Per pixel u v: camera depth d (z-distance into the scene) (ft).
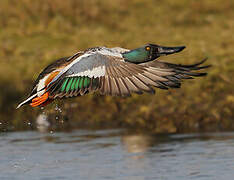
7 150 38.04
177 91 47.52
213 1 81.92
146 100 47.44
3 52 61.93
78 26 72.64
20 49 62.59
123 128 45.68
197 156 34.91
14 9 74.33
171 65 14.44
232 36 63.46
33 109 47.44
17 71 54.85
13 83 51.80
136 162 33.94
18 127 46.62
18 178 31.19
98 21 74.84
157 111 46.42
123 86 14.25
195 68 14.44
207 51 55.36
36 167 33.53
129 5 81.41
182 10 79.66
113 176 31.04
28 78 52.70
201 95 47.21
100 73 14.58
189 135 42.32
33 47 63.57
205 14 78.48
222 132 42.83
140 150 37.29
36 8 74.38
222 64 52.24
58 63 16.65
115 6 79.15
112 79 14.42
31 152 37.37
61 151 37.47
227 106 46.19
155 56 15.47
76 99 47.96
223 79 49.34
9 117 47.96
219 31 67.46
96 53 14.99
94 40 63.67
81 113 47.44
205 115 45.65
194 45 58.18
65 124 46.83
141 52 15.47
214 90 47.88
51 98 16.19
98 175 31.27
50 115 46.70
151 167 32.58
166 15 77.66
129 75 14.37
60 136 42.93
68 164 34.01
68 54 58.80
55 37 66.74
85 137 42.14
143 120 46.19
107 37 64.34
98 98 48.11
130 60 15.47
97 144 39.40
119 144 39.32
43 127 46.37
